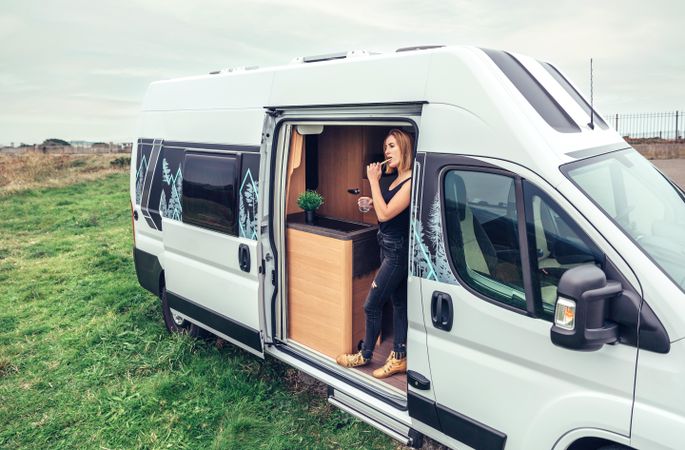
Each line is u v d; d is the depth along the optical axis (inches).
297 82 158.4
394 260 148.7
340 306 165.9
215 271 195.0
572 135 120.0
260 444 162.6
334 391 159.8
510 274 114.2
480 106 117.0
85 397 191.5
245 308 181.8
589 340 92.7
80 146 1274.6
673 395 91.7
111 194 735.7
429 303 128.0
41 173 895.7
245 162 175.8
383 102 133.8
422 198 127.3
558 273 106.5
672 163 613.9
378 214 146.4
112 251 404.8
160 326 249.6
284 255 177.9
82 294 303.6
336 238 163.5
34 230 502.0
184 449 161.3
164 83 227.3
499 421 118.4
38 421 178.9
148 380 201.6
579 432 104.2
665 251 104.5
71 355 224.1
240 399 184.9
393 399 147.4
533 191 109.1
